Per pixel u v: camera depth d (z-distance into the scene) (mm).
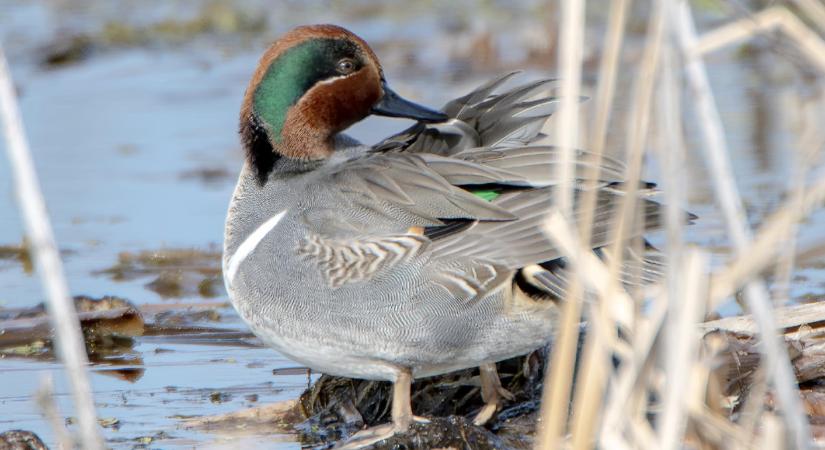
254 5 27562
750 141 17531
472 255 9320
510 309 9398
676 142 6305
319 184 10031
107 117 20188
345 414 10453
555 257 9164
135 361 11938
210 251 14742
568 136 7125
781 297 6617
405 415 9719
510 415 10375
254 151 10703
